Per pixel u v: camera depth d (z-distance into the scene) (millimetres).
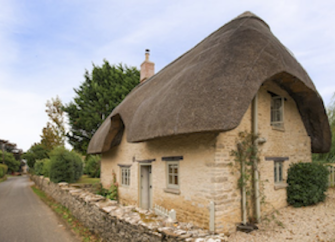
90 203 6973
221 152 5617
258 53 5652
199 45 9031
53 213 9719
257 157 6406
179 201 6500
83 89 23344
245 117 6453
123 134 10617
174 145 6883
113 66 24406
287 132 8281
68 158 14000
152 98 7488
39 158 33156
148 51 15945
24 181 30891
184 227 4367
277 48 6262
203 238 3609
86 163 22031
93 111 21766
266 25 8000
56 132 25750
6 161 51438
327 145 9727
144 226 4352
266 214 6754
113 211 5676
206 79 5430
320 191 7703
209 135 5680
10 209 10711
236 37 6223
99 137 11352
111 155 11969
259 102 7121
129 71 24719
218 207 5379
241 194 6000
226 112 4574
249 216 6098
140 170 8977
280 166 7949
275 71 5684
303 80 6941
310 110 8703
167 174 7207
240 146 6023
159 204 7418
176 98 5766
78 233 6871
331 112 12859
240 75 5129
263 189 6691
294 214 6887
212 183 5480
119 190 10742
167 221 4582
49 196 14391
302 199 7555
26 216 9203
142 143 8828
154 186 7777
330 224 5793
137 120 7281
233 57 5590
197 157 5984
